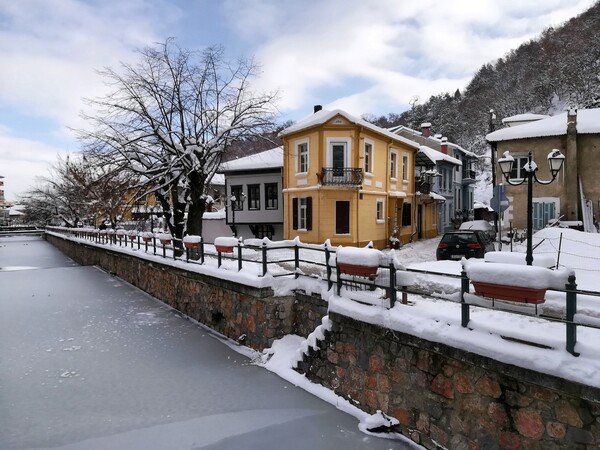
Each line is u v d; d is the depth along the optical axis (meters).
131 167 16.17
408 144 24.39
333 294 7.13
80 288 18.41
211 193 36.88
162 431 6.14
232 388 7.53
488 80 86.25
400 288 6.11
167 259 14.78
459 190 37.78
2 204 95.00
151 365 8.82
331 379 7.02
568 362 3.80
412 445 5.43
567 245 13.89
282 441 5.76
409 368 5.54
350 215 19.94
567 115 21.00
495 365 4.34
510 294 4.31
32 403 7.14
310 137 20.25
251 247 9.63
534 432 4.13
